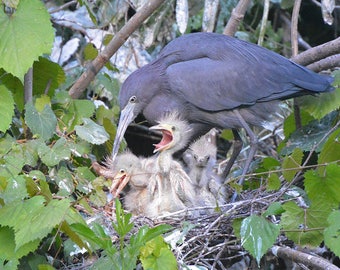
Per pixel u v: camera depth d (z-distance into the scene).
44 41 9.63
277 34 15.41
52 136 10.40
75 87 11.66
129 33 11.27
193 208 9.66
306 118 12.22
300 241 9.09
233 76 11.62
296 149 9.75
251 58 11.71
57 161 9.73
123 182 10.66
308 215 9.09
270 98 11.68
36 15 9.70
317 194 9.14
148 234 8.04
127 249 8.23
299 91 11.62
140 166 10.77
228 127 11.88
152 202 10.37
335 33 15.36
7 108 9.66
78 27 13.66
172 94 11.97
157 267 8.38
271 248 9.35
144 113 12.22
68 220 8.30
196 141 11.52
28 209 8.40
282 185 10.80
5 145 9.71
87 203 9.45
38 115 10.20
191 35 12.20
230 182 9.88
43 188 9.02
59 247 9.30
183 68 11.77
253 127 13.95
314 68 12.07
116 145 11.56
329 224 8.60
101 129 10.44
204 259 9.26
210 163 11.04
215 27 14.49
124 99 12.09
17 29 9.62
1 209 8.47
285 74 11.62
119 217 8.14
